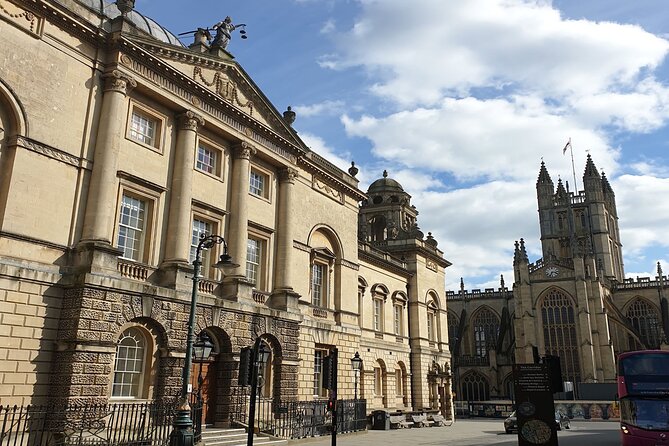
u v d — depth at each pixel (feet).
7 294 64.90
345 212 137.90
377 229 214.69
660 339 273.54
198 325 85.87
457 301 335.06
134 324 76.54
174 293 82.02
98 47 80.23
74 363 67.62
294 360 106.01
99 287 71.61
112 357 72.28
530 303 289.12
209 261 94.73
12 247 66.33
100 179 75.66
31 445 64.85
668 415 72.49
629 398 75.15
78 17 76.95
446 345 197.88
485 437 117.50
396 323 173.06
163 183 87.10
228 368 91.04
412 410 167.73
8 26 69.31
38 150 70.54
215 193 96.94
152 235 83.82
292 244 112.78
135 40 83.10
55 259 70.90
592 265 284.20
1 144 67.77
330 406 72.64
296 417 98.37
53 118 73.00
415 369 175.42
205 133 96.73
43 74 72.49
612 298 306.35
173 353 80.43
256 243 107.45
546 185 373.61
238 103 103.35
